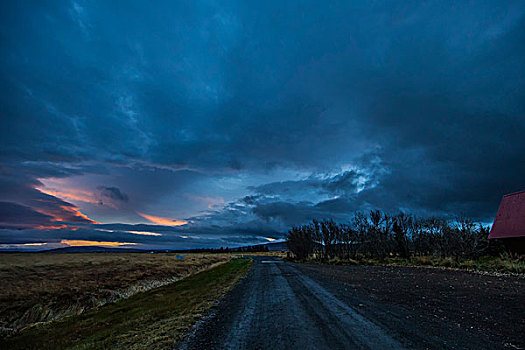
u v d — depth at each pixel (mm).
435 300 9414
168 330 6996
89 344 7188
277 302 10094
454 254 26859
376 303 9242
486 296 9891
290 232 54844
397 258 33750
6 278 21906
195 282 20688
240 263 41969
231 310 9023
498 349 4918
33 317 14273
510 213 25797
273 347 5414
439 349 4949
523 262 18719
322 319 7348
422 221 35562
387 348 5082
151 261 43094
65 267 30766
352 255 41406
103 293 18422
